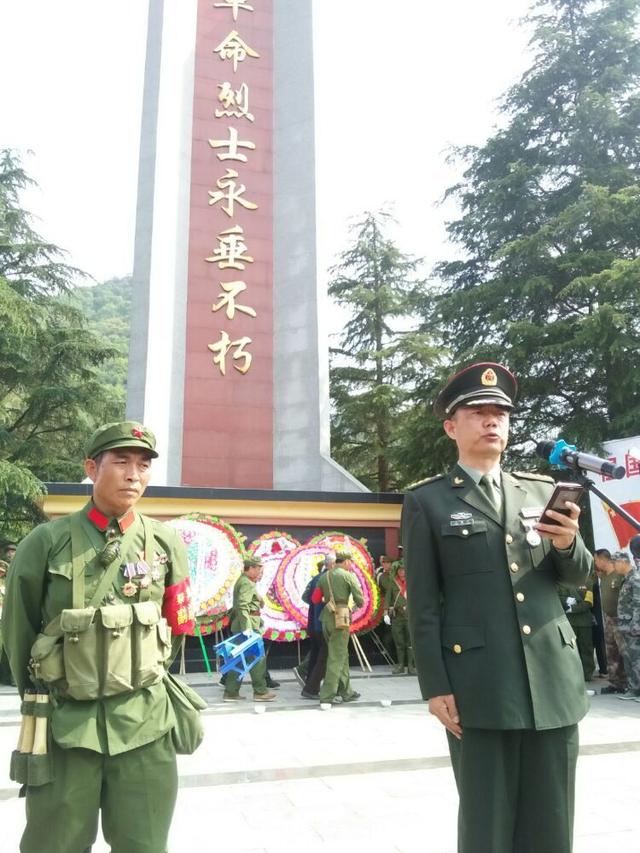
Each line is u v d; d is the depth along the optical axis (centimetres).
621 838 388
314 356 1404
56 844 242
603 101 1390
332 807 444
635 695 855
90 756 248
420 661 255
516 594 254
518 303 1450
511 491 277
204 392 1381
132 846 248
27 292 1873
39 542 268
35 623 267
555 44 1534
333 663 817
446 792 475
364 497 1230
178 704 274
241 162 1496
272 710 790
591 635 1024
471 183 1653
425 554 267
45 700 251
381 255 2227
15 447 1748
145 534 284
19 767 246
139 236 1407
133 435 279
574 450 281
